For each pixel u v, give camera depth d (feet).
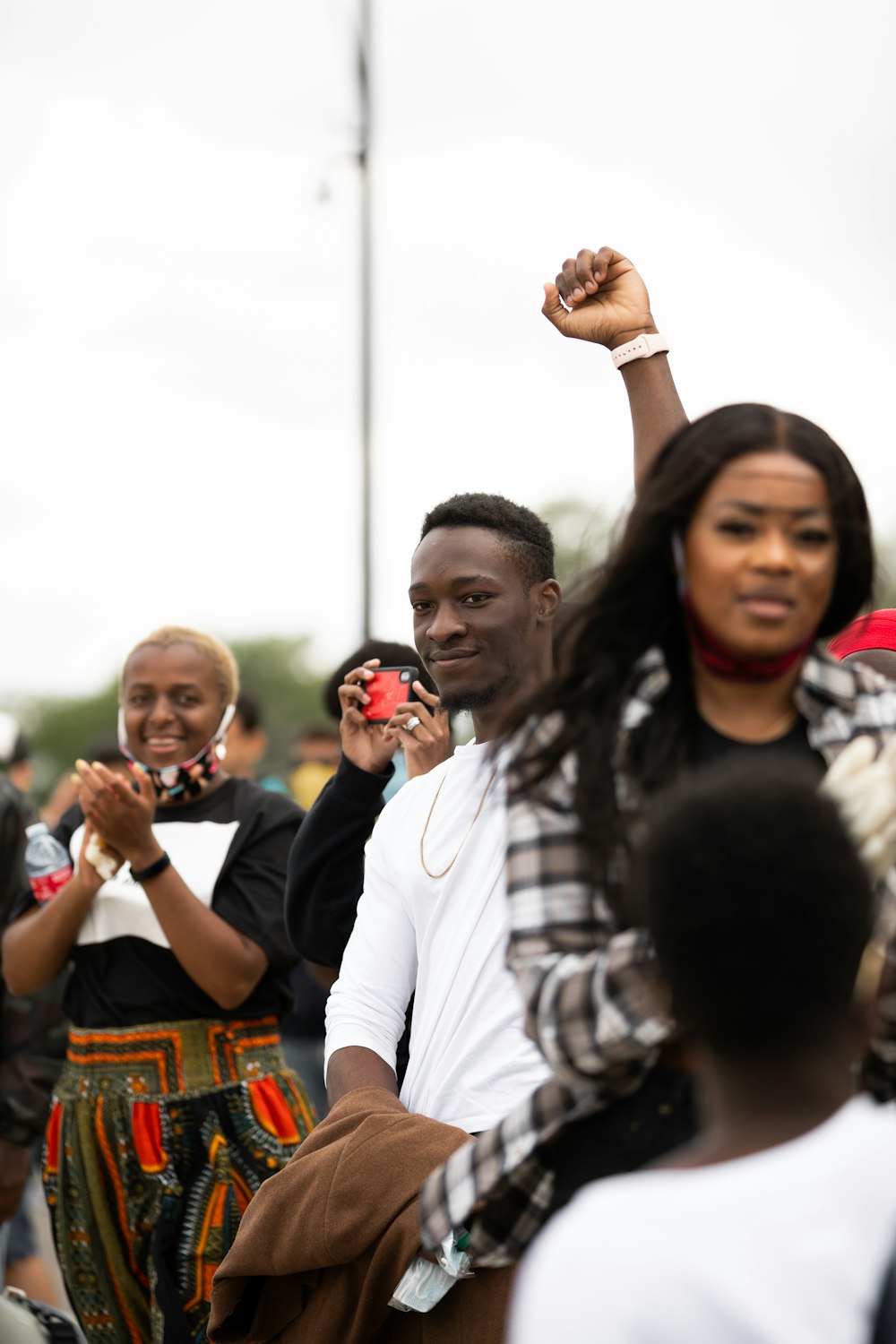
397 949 9.01
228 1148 11.76
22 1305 10.53
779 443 6.41
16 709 224.74
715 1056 4.85
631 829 6.31
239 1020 12.09
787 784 4.95
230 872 12.41
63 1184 12.01
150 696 12.91
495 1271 8.04
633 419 9.24
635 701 6.67
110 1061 11.95
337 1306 8.45
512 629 10.16
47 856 12.89
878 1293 4.36
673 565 6.63
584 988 5.95
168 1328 11.45
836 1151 4.55
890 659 10.49
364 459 34.96
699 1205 4.44
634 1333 4.29
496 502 10.50
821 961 4.74
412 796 9.15
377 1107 8.52
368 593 34.99
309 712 218.59
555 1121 6.42
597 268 9.31
